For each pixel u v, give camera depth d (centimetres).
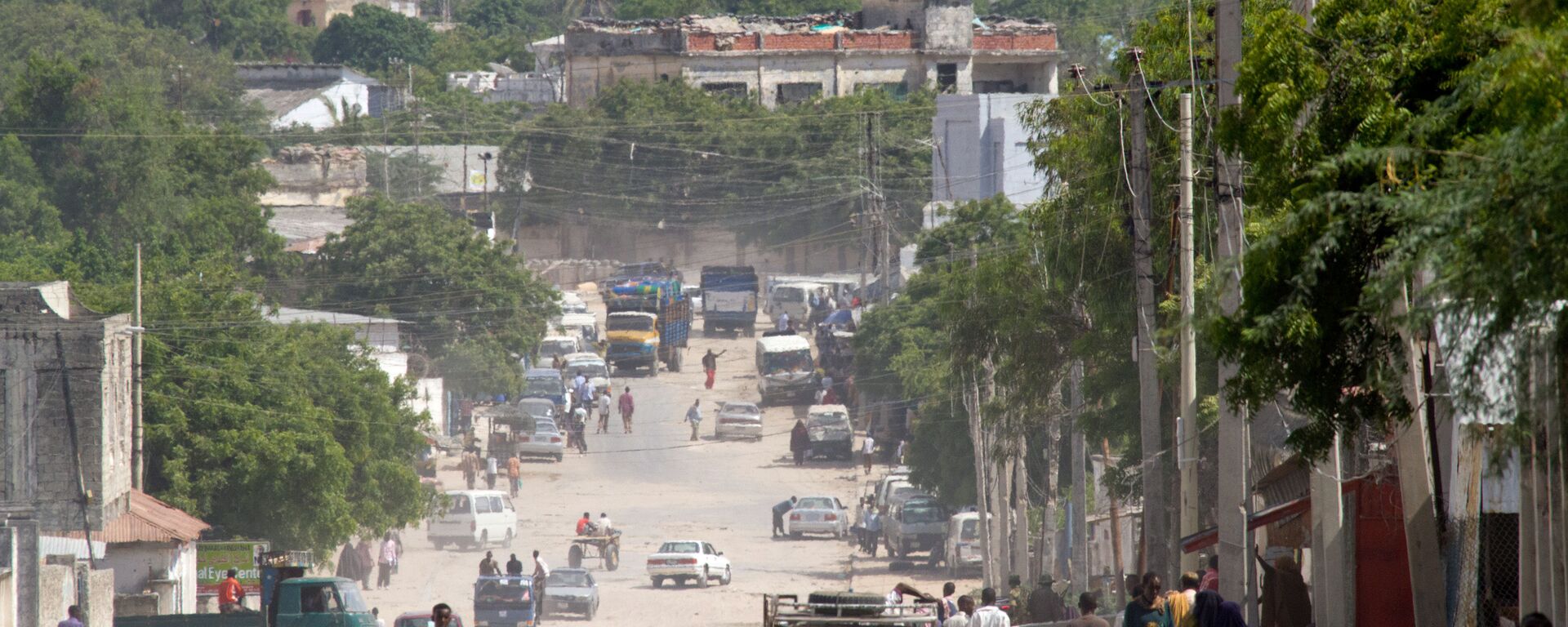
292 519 15238
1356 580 7269
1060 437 15488
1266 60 5572
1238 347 5116
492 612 14275
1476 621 6316
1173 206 10231
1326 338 5125
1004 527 14838
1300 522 8888
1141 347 8344
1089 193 11225
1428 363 5831
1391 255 4522
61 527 13250
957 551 17950
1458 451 6631
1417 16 5438
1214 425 9894
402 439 17462
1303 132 5428
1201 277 9462
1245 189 6806
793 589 17362
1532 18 4038
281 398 15762
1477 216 3756
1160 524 8181
